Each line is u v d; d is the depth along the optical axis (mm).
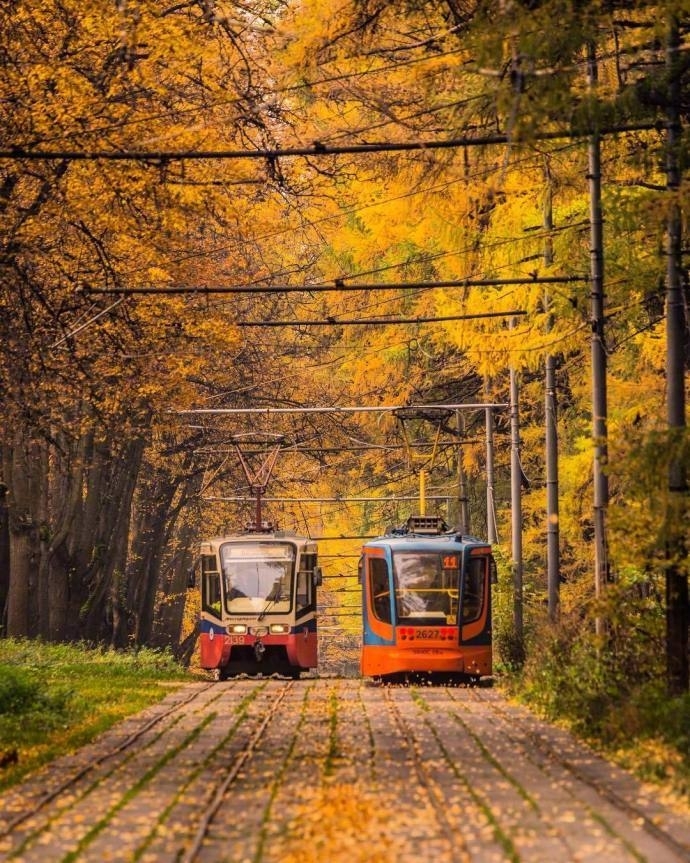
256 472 176625
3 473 135750
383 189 115875
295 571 131375
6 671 80125
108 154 65688
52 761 58000
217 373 151750
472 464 164375
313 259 165000
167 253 106500
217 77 90562
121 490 149500
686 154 69312
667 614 69875
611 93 69062
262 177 100750
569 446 141125
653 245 84438
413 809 44375
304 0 72625
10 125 84125
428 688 102562
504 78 66000
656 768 51438
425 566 115875
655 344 102438
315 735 66812
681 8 62031
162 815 44156
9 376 101375
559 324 102562
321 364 168500
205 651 131250
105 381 114625
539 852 37281
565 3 58938
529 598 136375
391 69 76875
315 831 40594
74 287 97125
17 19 86500
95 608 146500
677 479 66125
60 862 37438
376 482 197625
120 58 86375
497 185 75938
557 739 64125
